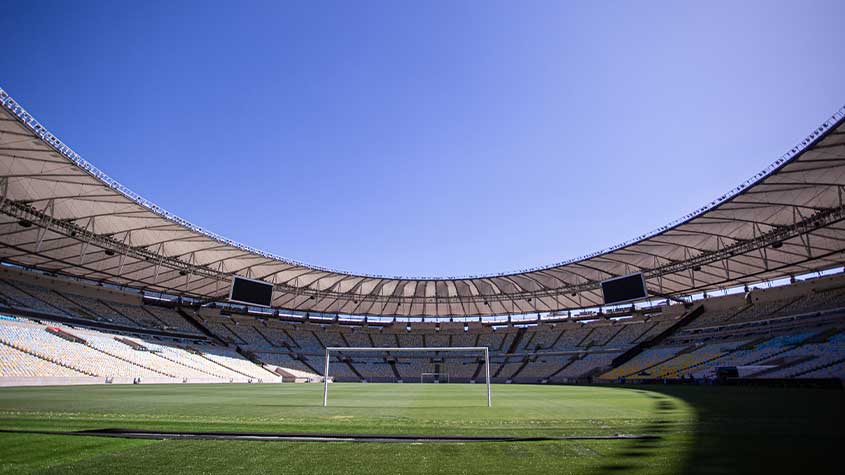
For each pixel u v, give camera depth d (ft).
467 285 180.24
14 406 47.44
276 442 26.08
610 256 135.54
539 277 164.14
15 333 103.96
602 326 190.70
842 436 28.04
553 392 90.27
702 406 50.90
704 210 96.48
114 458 21.76
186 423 34.63
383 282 174.70
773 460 21.33
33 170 80.38
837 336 109.91
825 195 87.35
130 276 146.30
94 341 123.13
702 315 165.78
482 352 197.16
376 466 20.56
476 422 37.45
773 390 83.92
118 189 88.38
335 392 90.58
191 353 150.92
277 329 198.29
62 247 115.55
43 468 19.86
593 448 24.53
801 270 136.26
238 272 154.61
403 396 77.46
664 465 20.49
